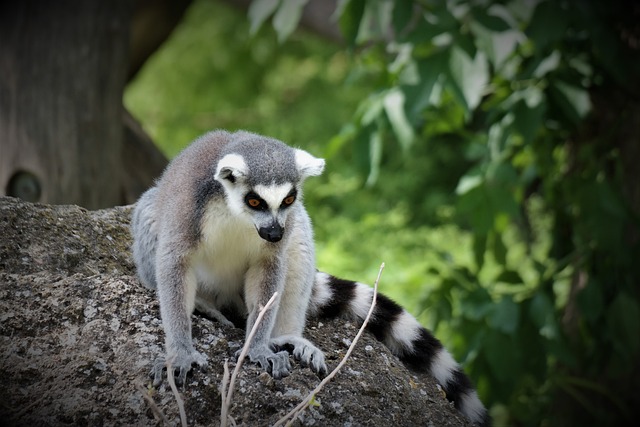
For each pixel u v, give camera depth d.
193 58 27.12
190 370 6.66
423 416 7.30
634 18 11.58
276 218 7.37
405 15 10.17
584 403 12.12
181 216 7.28
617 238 10.98
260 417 6.56
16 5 12.80
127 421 6.40
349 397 6.94
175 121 25.53
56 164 12.88
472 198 11.15
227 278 7.91
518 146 12.26
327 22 16.38
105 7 13.17
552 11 9.95
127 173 14.34
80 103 13.00
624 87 11.62
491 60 10.23
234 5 18.20
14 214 7.83
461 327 11.37
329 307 8.41
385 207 20.98
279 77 26.38
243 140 7.84
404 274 14.04
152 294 7.39
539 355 11.19
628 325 11.09
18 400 6.47
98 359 6.70
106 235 8.42
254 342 7.14
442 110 11.99
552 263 12.46
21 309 6.89
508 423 13.26
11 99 12.80
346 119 24.00
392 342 8.37
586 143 11.89
